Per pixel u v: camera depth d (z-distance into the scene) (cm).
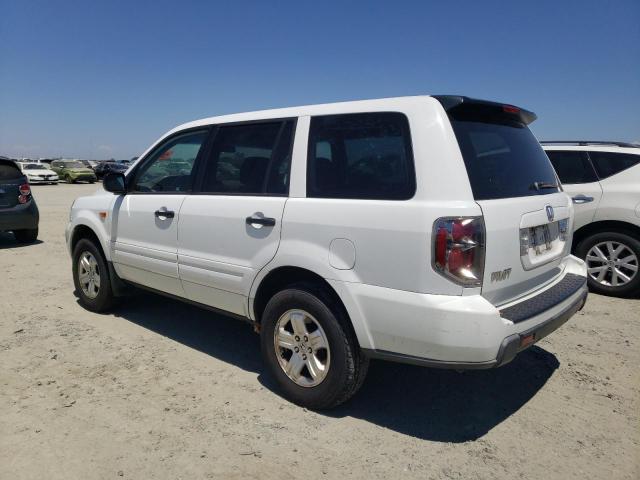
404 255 271
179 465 270
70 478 258
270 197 342
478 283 262
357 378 309
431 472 266
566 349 432
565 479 260
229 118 394
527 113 350
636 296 580
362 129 307
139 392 352
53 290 618
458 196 265
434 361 270
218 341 453
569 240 367
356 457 279
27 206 936
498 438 299
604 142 630
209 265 377
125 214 459
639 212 561
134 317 515
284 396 345
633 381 374
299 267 316
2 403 333
